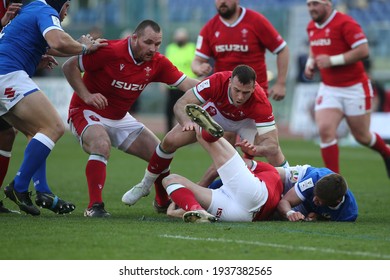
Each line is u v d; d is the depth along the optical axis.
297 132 80.94
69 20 101.62
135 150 31.73
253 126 31.61
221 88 29.62
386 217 30.98
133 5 96.31
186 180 27.80
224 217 27.58
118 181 44.06
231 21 37.38
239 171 27.30
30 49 28.34
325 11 41.50
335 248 22.39
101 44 29.31
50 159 57.50
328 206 28.08
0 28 30.62
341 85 42.00
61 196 36.50
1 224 25.83
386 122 70.50
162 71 30.92
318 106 42.53
